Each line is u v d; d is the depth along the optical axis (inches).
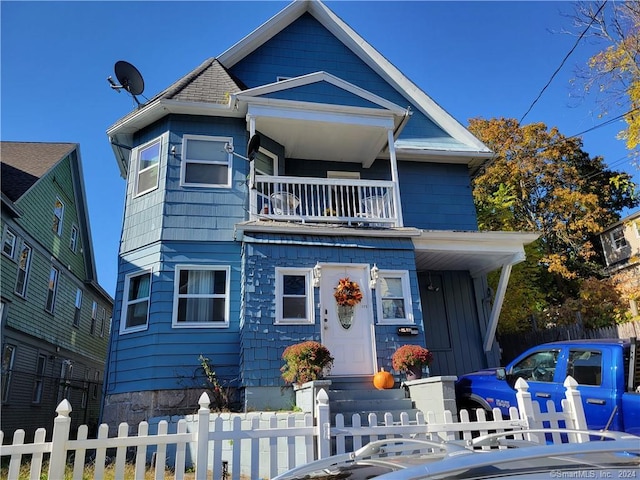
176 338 367.9
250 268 362.0
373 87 546.0
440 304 482.9
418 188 512.4
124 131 455.2
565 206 896.9
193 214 403.9
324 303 369.4
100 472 155.9
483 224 843.4
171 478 246.2
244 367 335.3
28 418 590.6
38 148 697.6
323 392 181.8
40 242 622.5
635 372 202.7
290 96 427.8
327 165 498.3
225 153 428.5
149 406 349.7
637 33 455.2
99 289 844.0
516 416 193.8
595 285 719.7
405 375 347.6
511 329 703.7
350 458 103.7
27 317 586.9
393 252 395.5
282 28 532.4
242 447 284.4
